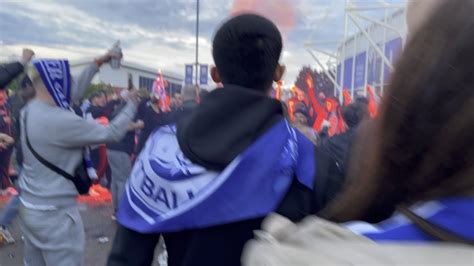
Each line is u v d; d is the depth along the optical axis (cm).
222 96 138
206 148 132
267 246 73
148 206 135
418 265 63
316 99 653
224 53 143
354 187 80
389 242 67
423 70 69
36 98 311
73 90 335
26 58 358
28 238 321
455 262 63
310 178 134
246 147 132
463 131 66
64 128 300
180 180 132
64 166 309
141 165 139
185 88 643
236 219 128
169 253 138
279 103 141
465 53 67
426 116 68
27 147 308
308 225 73
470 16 68
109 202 784
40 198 308
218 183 129
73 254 318
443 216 66
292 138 139
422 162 68
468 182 66
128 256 137
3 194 738
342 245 67
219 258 130
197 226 130
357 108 365
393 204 72
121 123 312
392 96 71
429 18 71
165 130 142
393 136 71
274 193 130
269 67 144
